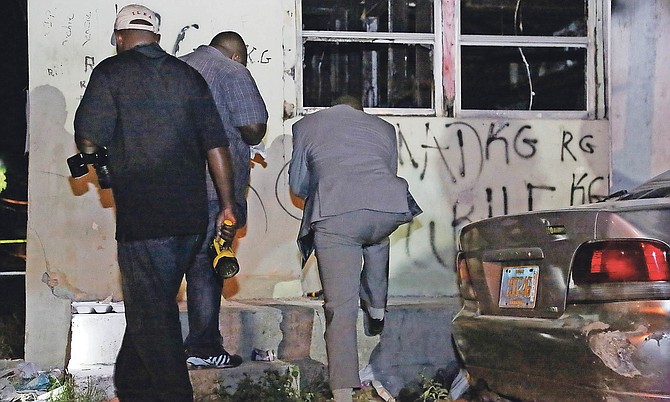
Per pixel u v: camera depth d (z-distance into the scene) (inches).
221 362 243.1
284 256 298.7
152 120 194.2
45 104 287.3
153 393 193.5
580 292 178.5
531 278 191.3
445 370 265.9
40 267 287.1
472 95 318.7
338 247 218.7
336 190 218.5
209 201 229.6
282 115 299.7
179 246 196.7
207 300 239.0
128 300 195.2
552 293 184.2
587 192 319.6
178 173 194.7
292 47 300.8
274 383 240.7
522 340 189.2
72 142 288.4
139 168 192.7
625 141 326.3
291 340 263.4
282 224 298.7
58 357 287.6
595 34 324.5
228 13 296.5
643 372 166.4
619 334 169.3
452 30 315.9
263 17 298.8
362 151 225.0
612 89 325.1
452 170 312.0
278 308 266.2
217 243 205.5
